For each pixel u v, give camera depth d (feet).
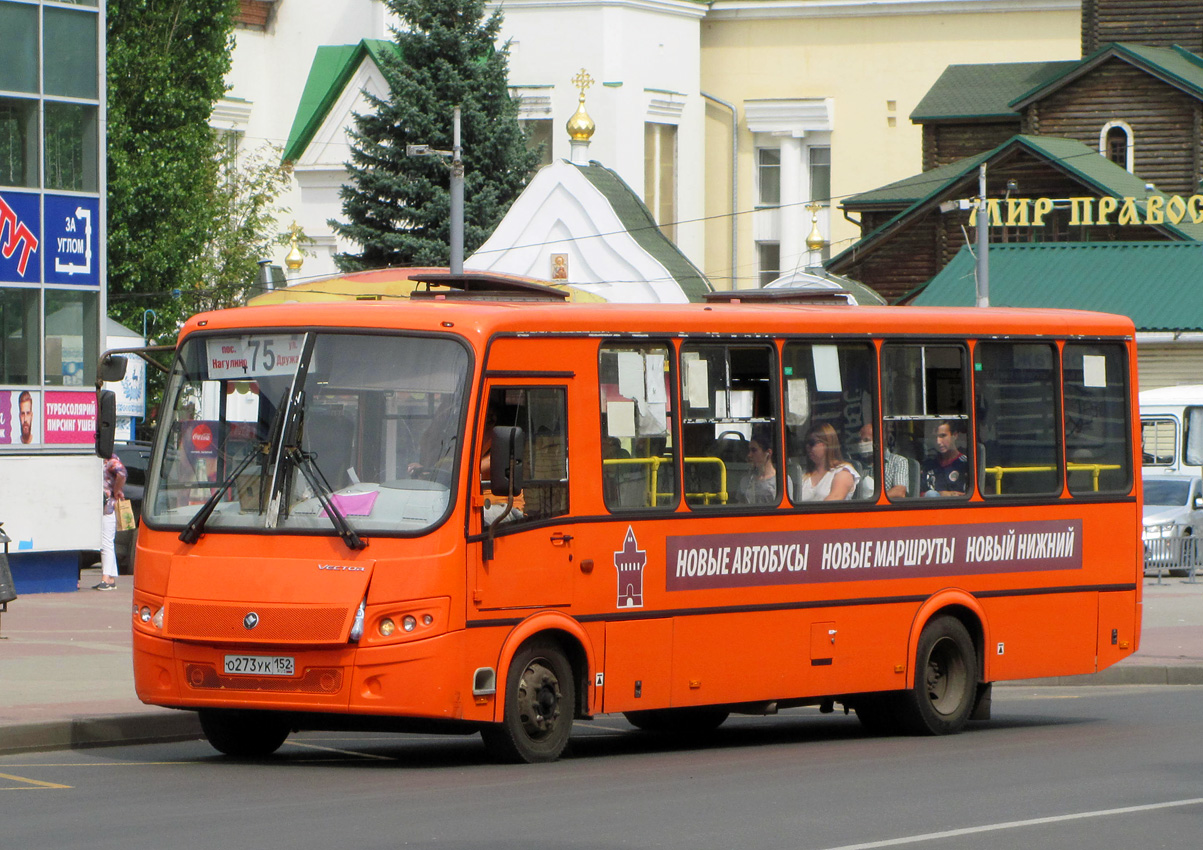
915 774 75.36
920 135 359.87
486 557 73.36
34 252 165.07
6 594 117.08
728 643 82.07
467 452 72.95
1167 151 315.78
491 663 73.61
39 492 163.73
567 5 338.95
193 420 76.64
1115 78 319.06
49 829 60.54
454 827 60.70
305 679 72.18
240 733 81.46
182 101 286.05
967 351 92.53
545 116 341.00
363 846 56.95
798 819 63.10
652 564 79.25
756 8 364.58
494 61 303.68
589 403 77.61
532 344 75.72
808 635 85.15
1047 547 95.45
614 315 78.74
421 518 72.49
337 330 75.25
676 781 72.54
